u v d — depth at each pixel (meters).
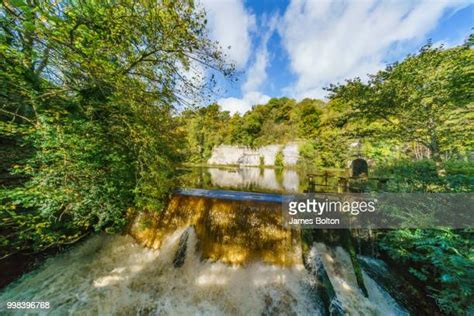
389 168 6.43
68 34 2.79
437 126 5.25
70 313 3.62
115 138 4.27
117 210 4.46
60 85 3.72
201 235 5.33
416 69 5.04
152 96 4.36
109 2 3.27
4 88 3.13
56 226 4.06
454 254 3.18
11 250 3.96
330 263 4.57
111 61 3.78
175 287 4.32
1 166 3.60
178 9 3.75
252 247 4.99
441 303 3.21
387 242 4.57
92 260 4.89
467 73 4.11
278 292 4.18
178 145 5.50
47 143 3.12
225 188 10.12
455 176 4.07
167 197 6.10
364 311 3.58
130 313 3.74
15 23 2.59
